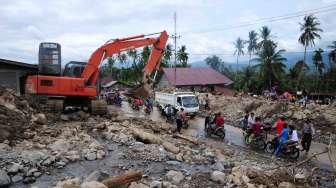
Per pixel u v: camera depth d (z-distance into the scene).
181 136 17.70
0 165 10.05
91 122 18.78
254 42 76.50
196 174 10.92
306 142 16.19
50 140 13.48
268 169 12.08
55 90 20.08
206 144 17.09
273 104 26.72
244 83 58.94
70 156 11.74
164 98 31.03
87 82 21.59
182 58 71.94
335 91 56.72
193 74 56.81
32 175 9.81
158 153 13.05
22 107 17.12
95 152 12.37
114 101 41.19
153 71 22.42
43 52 20.80
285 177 11.07
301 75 56.47
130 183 9.30
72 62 22.14
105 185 8.57
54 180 9.63
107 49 21.70
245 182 9.97
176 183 9.88
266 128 17.44
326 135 20.34
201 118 28.95
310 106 24.83
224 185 9.91
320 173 12.78
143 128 19.06
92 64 21.69
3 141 12.28
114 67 93.94
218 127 19.84
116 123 19.38
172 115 26.38
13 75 24.94
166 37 21.66
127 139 15.01
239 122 26.31
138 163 11.80
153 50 21.55
